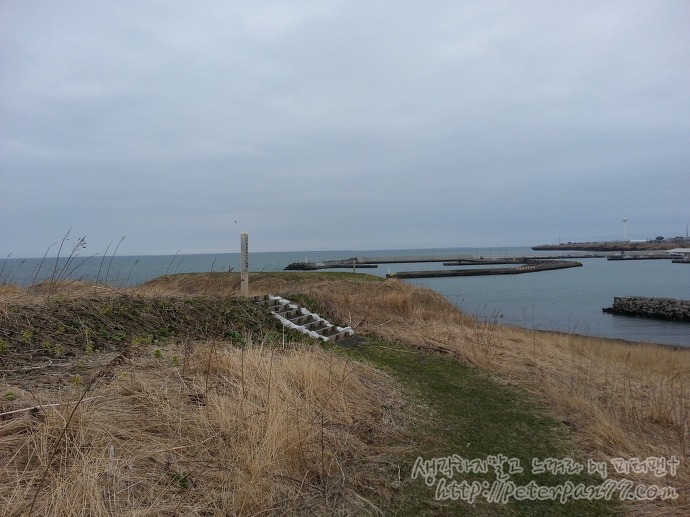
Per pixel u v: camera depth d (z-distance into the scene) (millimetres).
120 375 4090
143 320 6617
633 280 52156
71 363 4461
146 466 3023
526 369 7633
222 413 3682
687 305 25547
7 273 8305
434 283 49156
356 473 3607
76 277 8656
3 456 2799
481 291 40344
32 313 5723
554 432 4871
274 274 17500
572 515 3312
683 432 4930
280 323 8672
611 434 4641
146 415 3568
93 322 5969
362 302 12461
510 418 5262
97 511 2482
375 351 8391
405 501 3338
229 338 6832
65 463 2828
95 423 3209
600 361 9203
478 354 8289
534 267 68250
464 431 4773
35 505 2439
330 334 9414
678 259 91062
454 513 3238
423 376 6910
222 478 3059
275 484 3164
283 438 3545
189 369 4602
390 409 5078
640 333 21875
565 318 26094
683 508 3432
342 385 5160
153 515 2596
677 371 9086
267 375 4703
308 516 2969
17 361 4367
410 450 4172
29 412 3201
